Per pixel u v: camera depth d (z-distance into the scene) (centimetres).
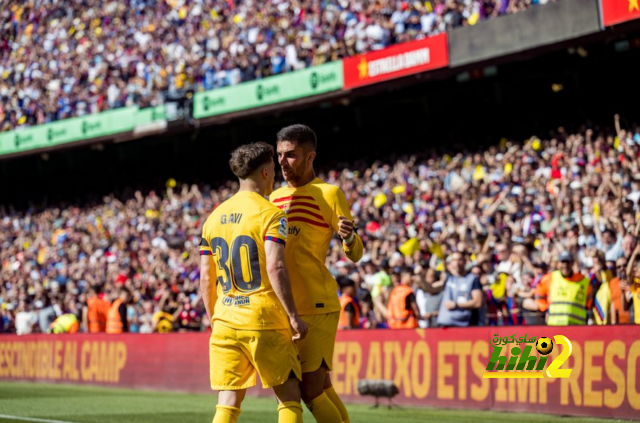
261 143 1016
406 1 3938
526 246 2303
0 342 3139
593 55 3397
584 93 3634
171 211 4722
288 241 1050
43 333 2992
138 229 4659
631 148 2961
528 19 3095
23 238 5516
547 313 1911
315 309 1039
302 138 1062
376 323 2439
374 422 1644
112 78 5306
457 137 3950
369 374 2042
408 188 3594
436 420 1652
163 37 5212
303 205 1057
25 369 3019
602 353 1625
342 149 4491
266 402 2175
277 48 4338
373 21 3972
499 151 3569
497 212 2945
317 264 1053
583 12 2923
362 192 3797
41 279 4497
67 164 5828
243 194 989
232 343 960
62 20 5959
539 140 3525
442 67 3362
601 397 1617
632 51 3350
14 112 5906
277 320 960
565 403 1672
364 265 2794
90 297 3119
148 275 3812
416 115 4250
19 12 6303
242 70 4406
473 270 1997
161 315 2809
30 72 5909
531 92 3806
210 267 1009
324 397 1043
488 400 1797
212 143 5181
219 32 4878
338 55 3988
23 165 6047
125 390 2575
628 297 1848
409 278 2128
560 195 2853
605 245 2381
